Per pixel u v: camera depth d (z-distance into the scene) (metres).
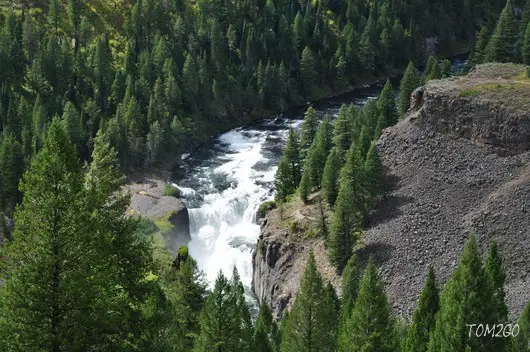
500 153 98.25
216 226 124.06
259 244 105.62
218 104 170.25
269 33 198.88
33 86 159.38
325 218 102.38
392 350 49.03
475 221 88.38
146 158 141.62
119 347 34.41
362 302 49.31
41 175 31.80
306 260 96.56
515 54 152.75
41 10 194.50
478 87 107.88
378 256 89.31
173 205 121.50
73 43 188.00
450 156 101.88
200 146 158.00
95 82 165.62
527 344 47.19
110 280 34.81
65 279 31.17
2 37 163.88
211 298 49.03
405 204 96.69
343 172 98.88
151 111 148.88
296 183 122.69
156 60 171.50
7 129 137.50
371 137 123.06
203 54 181.38
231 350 49.06
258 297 103.50
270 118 178.88
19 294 30.72
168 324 39.44
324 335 53.66
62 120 135.50
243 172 141.12
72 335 31.88
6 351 30.69
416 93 113.81
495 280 45.56
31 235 31.34
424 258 86.62
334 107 185.88
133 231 39.53
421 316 52.75
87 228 32.31
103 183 39.97
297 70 199.62
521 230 84.06
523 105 98.75
